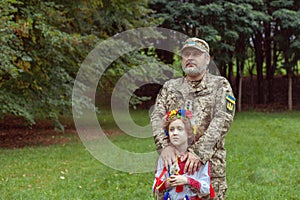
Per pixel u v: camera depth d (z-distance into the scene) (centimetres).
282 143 1123
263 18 1805
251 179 719
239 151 989
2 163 873
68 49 1127
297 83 2564
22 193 623
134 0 1375
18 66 1027
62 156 958
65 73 1137
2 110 1072
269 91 2352
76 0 1216
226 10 1709
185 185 321
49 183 694
